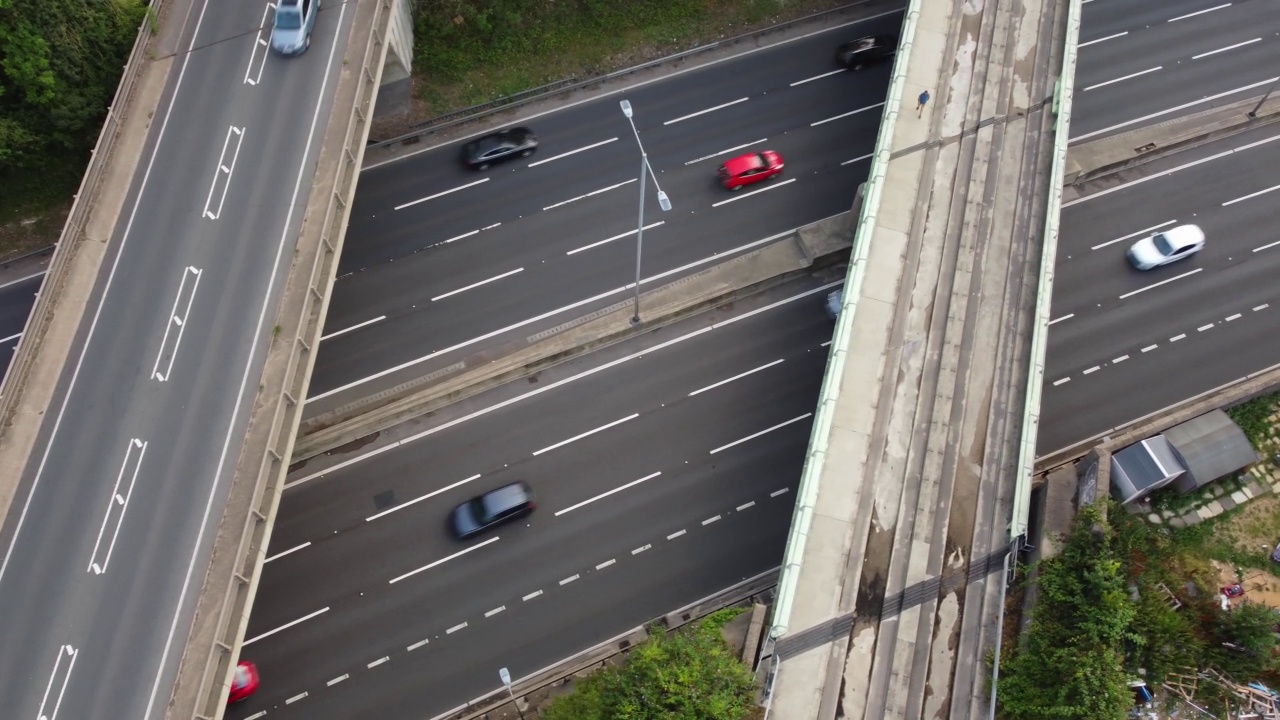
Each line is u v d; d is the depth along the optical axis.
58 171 56.53
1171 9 66.44
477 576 49.97
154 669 36.72
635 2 65.06
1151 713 45.03
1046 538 47.12
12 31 48.34
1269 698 45.16
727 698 39.06
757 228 59.66
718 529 51.75
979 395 45.94
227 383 41.78
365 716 46.88
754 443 53.81
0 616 37.53
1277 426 54.56
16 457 40.34
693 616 48.66
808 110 63.34
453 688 47.62
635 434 53.75
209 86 49.00
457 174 60.25
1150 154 62.28
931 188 50.66
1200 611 46.38
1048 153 51.84
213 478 40.03
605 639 49.16
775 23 66.19
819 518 43.16
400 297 56.69
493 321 56.31
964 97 53.28
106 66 52.59
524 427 53.56
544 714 44.53
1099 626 41.69
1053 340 57.00
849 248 57.47
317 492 51.28
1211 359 56.75
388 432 53.06
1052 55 54.72
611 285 57.50
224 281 43.91
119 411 41.25
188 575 38.28
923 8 55.72
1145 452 50.53
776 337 56.72
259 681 47.06
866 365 46.25
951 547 43.28
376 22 50.25
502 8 62.53
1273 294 58.59
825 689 40.41
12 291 55.47
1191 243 58.06
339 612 48.69
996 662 40.94
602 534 51.28
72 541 38.88
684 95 63.56
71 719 35.94
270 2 51.69
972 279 48.47
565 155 61.12
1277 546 51.12
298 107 48.41
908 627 41.72
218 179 46.34
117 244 44.75
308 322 43.59
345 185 46.59
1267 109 64.31
